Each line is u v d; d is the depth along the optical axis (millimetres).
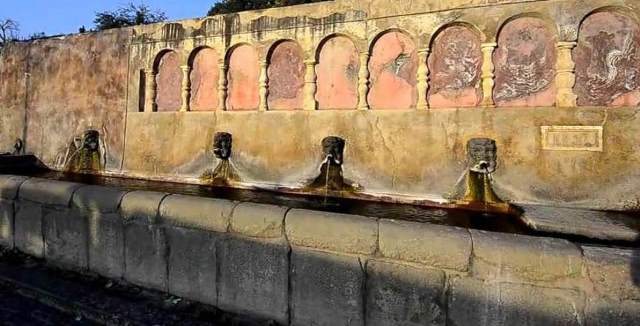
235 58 6742
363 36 5801
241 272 3510
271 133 6352
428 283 2902
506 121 5066
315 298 3234
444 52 5453
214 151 6566
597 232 3738
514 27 5121
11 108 8922
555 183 4863
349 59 5969
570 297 2598
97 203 4242
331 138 5824
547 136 4910
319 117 6043
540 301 2654
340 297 3150
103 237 4219
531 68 5059
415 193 5457
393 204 5480
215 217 3627
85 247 4340
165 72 7293
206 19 6867
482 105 5258
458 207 5195
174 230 3816
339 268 3152
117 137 7605
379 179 5656
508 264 2719
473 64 5312
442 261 2867
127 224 4070
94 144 7785
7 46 9031
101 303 3727
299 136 6164
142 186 6590
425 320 2912
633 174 4590
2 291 4168
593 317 2553
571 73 4867
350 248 3117
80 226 4371
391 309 3004
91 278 4230
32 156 8469
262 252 3426
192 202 3775
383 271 3023
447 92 5441
